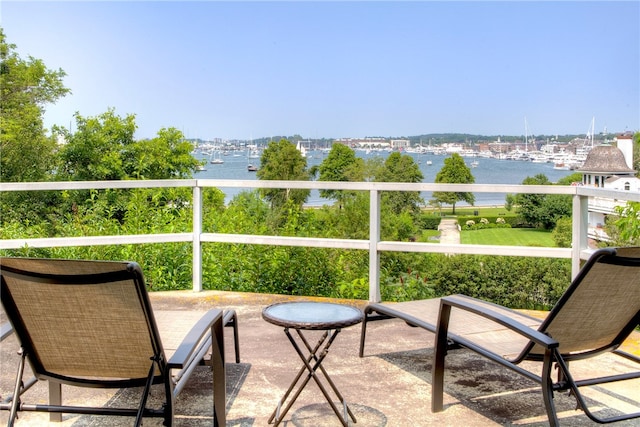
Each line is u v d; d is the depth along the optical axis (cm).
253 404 280
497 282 806
